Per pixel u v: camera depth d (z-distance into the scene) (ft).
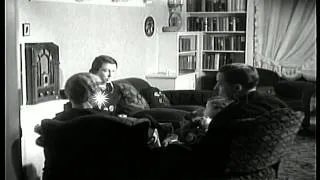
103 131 9.60
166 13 24.67
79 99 10.46
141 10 22.06
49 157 10.26
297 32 24.39
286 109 10.18
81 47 17.79
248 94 10.62
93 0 18.25
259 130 9.70
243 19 25.35
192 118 12.22
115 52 20.06
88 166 9.93
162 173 10.16
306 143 19.21
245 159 9.93
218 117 9.97
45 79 13.71
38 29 15.23
